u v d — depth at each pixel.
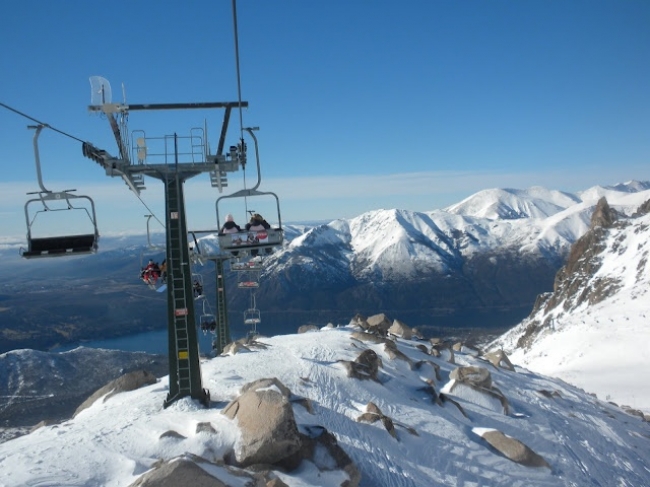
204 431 13.97
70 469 12.36
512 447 18.45
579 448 21.66
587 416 27.30
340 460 13.59
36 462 12.70
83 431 15.02
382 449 16.08
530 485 17.06
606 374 60.09
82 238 11.57
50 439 14.52
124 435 14.44
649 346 65.69
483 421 21.67
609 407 32.94
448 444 17.97
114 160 15.93
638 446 25.02
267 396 14.13
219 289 37.66
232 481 10.78
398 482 14.71
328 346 25.28
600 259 124.06
